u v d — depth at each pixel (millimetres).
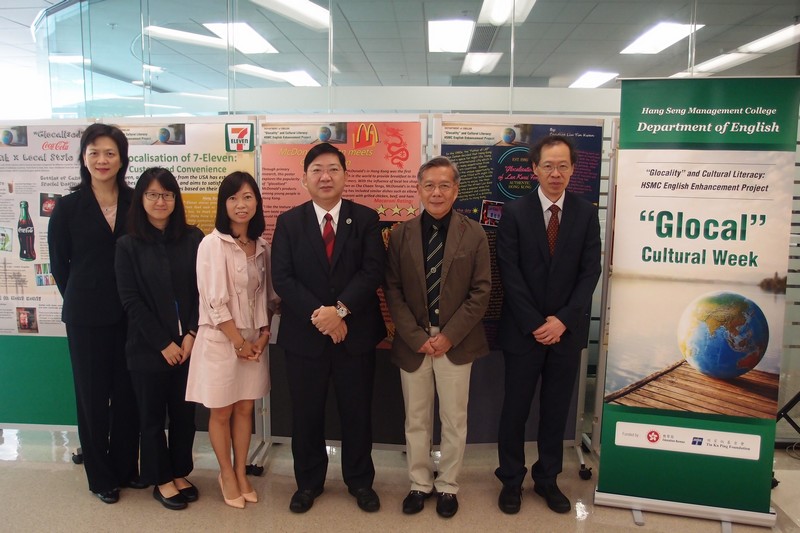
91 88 4977
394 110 4555
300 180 2418
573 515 2014
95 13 4801
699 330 1986
